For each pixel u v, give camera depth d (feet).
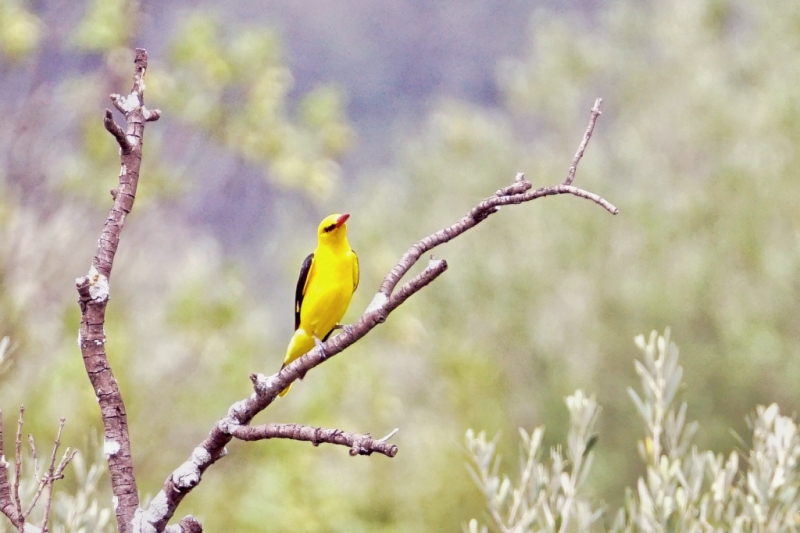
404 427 65.10
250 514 43.14
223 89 47.21
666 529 16.38
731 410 62.34
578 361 69.00
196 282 45.65
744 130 63.21
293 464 45.60
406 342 56.44
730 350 59.11
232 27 50.19
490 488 17.51
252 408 12.18
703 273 60.70
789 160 59.82
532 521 17.19
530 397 70.95
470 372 65.72
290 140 47.32
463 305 71.72
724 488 16.99
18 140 44.88
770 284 58.80
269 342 52.06
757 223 59.82
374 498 61.11
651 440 18.15
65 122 46.44
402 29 228.02
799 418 59.26
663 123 69.56
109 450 11.94
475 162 78.84
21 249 42.83
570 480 17.56
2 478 11.57
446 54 226.17
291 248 64.59
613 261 68.18
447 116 82.53
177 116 46.65
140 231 46.93
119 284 46.52
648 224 64.08
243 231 55.06
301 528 43.55
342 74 220.84
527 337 71.36
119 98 12.70
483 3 231.30
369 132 195.93
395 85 222.28
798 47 63.41
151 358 45.70
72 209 44.96
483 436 18.30
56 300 43.93
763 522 16.24
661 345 18.62
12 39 44.04
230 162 49.96
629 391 18.49
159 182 45.65
